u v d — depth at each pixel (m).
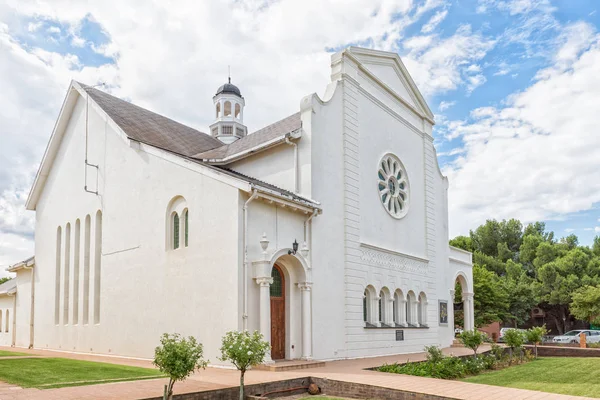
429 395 12.35
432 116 33.06
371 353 23.31
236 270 17.36
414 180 30.52
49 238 29.30
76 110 28.19
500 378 18.97
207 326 18.02
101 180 25.05
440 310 31.53
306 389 14.88
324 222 21.58
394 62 29.22
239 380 13.80
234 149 26.11
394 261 26.70
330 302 21.25
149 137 25.16
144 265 21.25
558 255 66.25
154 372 14.97
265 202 18.72
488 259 66.81
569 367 23.11
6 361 16.53
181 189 20.08
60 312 27.16
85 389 11.79
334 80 24.38
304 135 21.59
